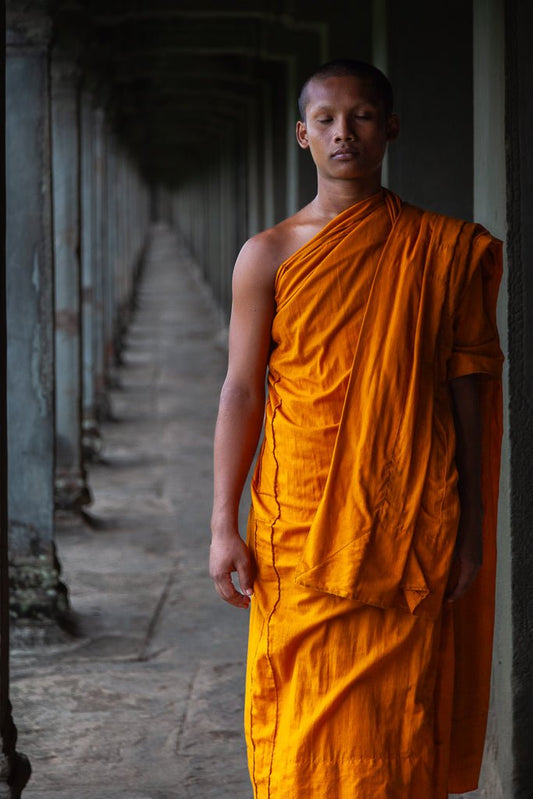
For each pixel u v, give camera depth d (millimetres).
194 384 19672
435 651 3148
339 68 3164
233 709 5711
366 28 10789
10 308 6816
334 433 3123
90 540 9438
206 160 35781
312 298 3109
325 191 3217
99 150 15617
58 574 6992
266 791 3195
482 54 4547
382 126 3184
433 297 3113
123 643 6789
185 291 39594
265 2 10930
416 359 3090
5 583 4156
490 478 3359
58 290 9555
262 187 16984
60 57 9156
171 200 78250
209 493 11422
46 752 5191
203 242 39500
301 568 3113
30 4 6582
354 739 3088
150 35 12695
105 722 5543
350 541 3078
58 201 9438
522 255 4273
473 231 3152
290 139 12883
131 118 22953
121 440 14461
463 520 3230
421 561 3105
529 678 4340
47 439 6852
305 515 3145
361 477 3086
